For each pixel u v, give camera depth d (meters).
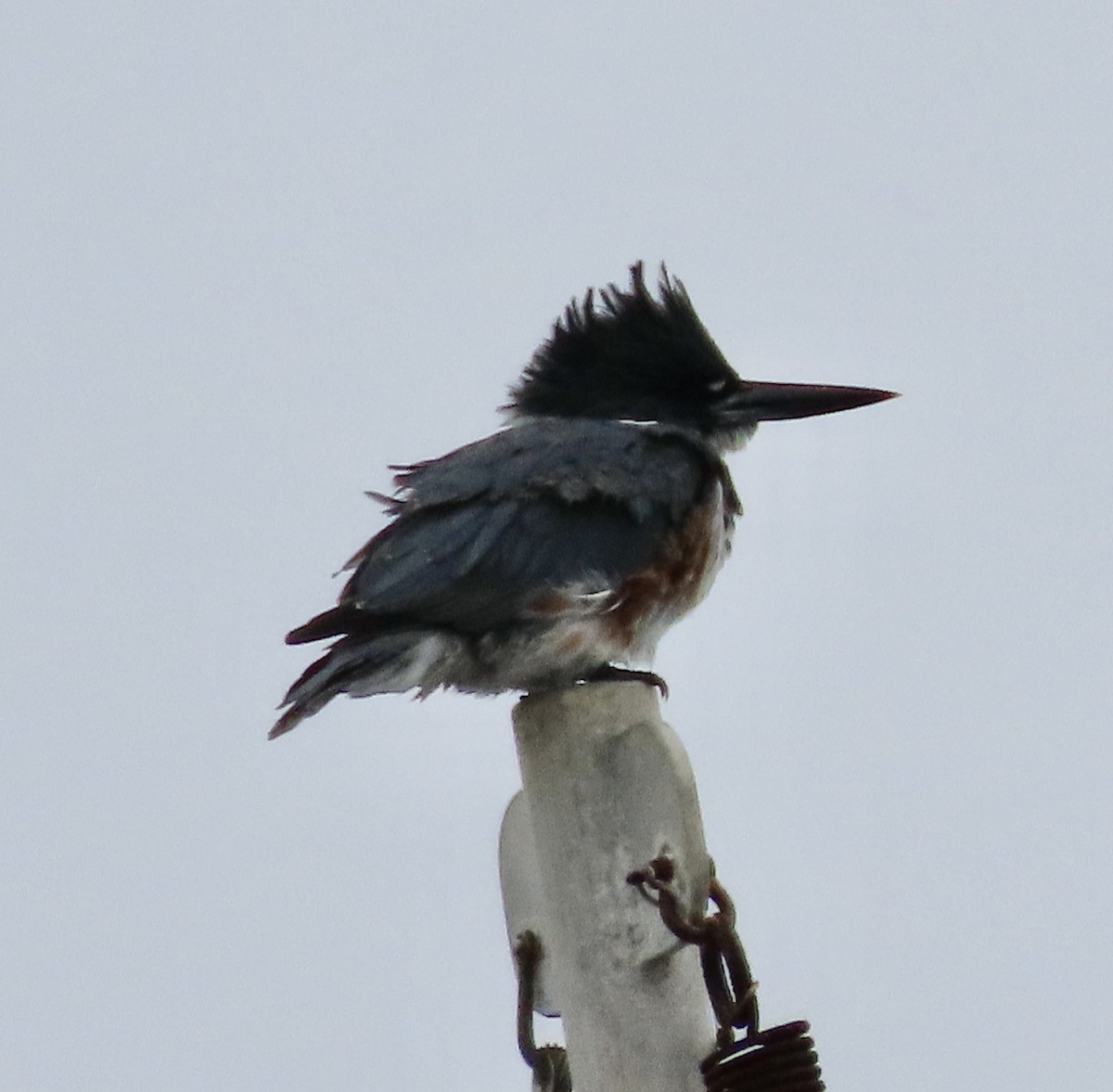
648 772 7.16
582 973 7.24
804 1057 6.97
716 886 7.34
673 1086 7.15
